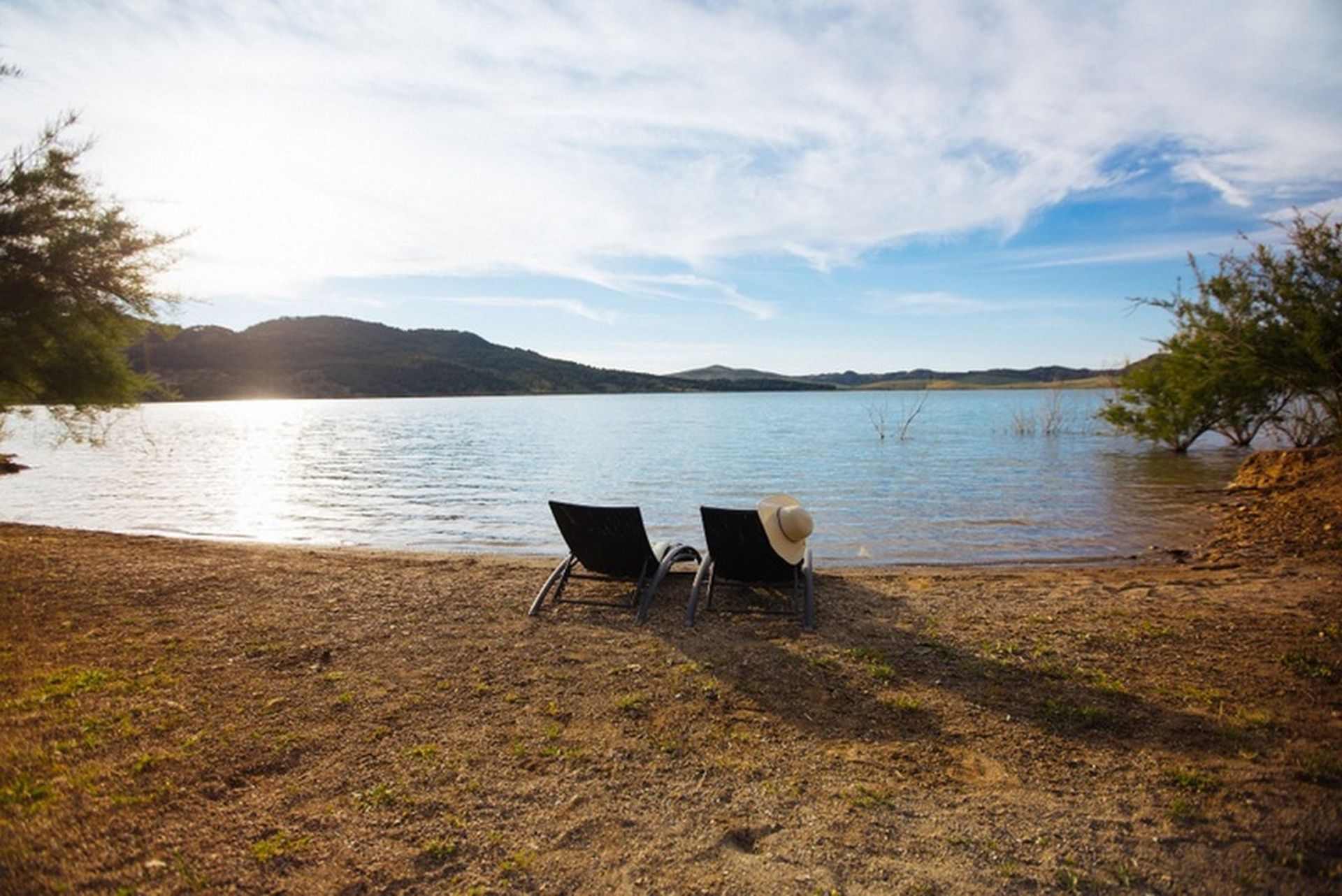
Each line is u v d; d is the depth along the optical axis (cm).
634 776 379
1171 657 536
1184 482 1861
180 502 1823
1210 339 1331
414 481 2269
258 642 579
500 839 324
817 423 5931
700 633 614
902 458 2714
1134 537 1221
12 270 890
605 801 355
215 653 552
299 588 747
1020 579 836
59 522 1505
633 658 550
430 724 438
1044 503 1600
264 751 399
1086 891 291
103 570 807
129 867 299
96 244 946
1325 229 1086
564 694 484
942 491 1820
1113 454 2619
